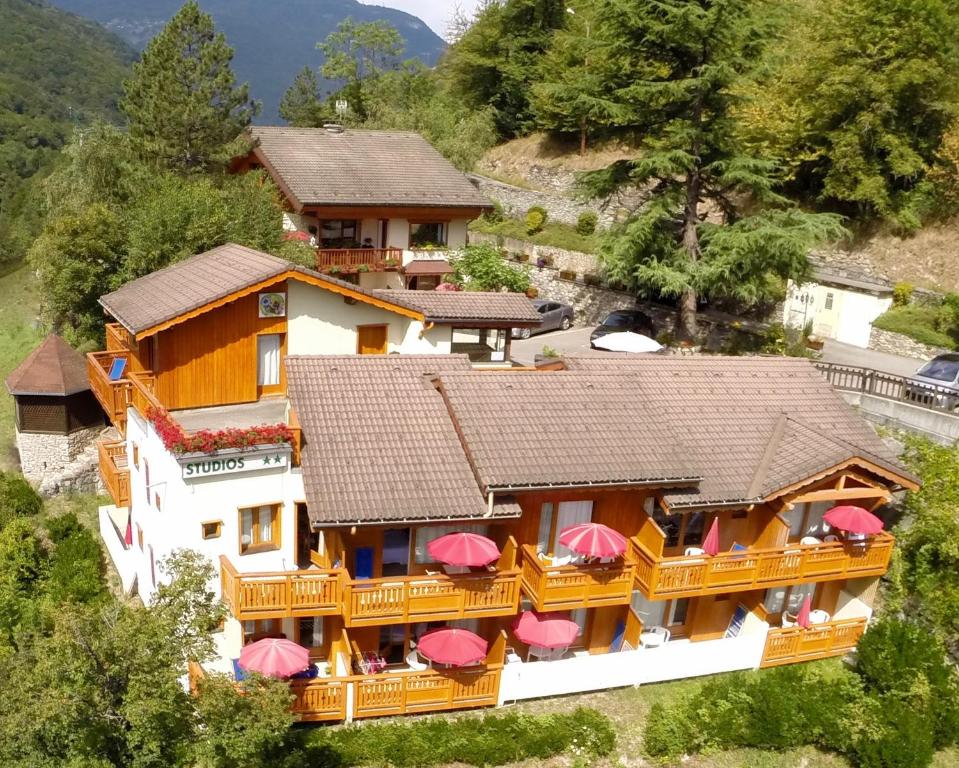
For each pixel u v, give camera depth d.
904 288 43.16
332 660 20.83
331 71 82.38
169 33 39.06
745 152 41.56
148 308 23.72
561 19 71.75
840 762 21.20
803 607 23.19
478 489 20.03
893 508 26.31
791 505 22.12
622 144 62.12
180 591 15.74
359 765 18.41
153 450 21.23
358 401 21.48
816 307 44.16
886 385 30.56
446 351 29.58
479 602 19.88
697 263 38.09
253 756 16.62
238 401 24.67
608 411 22.81
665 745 20.17
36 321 42.78
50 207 39.88
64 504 29.45
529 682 20.75
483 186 63.06
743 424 24.34
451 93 75.62
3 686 15.47
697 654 22.19
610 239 40.34
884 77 44.62
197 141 39.34
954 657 24.06
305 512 20.70
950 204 45.50
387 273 41.72
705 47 36.69
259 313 24.53
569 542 19.97
